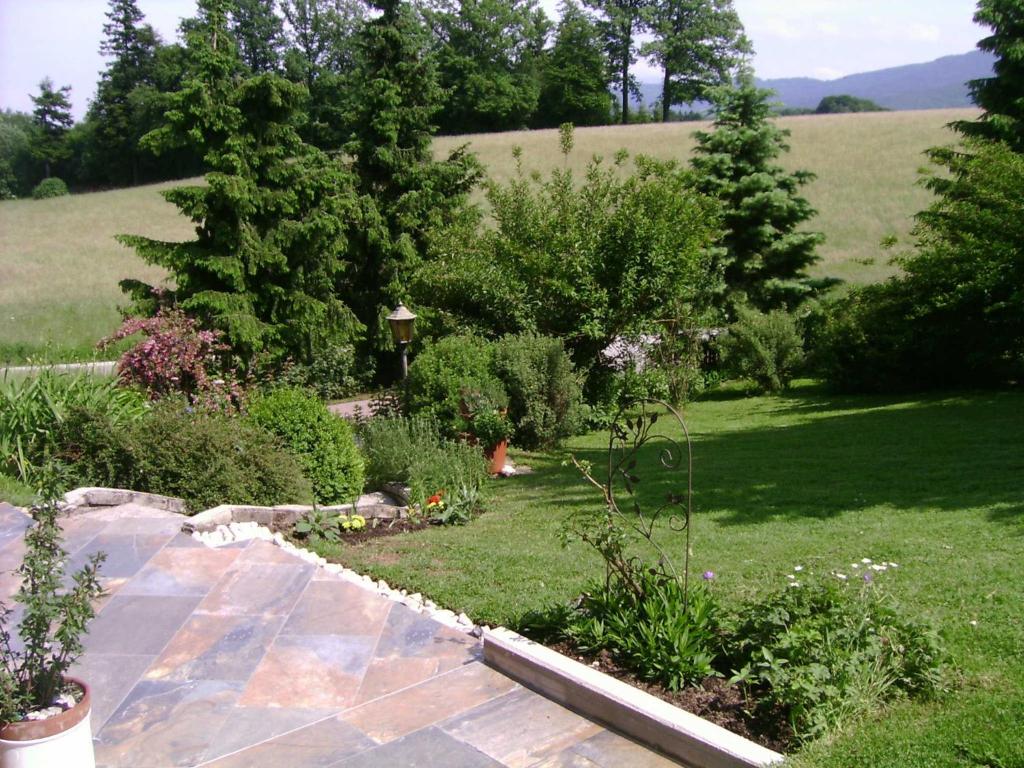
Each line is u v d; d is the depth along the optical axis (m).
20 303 25.72
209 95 12.13
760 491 7.19
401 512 7.11
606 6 54.09
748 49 53.59
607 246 12.85
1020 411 10.16
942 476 7.06
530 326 12.48
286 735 3.36
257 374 12.95
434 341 13.37
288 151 13.34
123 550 5.55
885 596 3.65
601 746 3.19
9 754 2.77
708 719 3.18
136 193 44.31
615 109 58.25
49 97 49.94
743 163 17.52
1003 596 4.18
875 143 38.56
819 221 30.17
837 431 10.18
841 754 2.81
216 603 4.73
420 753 3.18
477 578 5.11
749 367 14.76
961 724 2.94
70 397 7.93
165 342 9.53
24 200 44.88
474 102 51.31
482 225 16.47
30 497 6.68
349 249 16.52
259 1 48.03
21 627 3.03
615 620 3.73
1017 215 10.86
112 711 3.59
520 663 3.76
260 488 6.77
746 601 3.92
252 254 12.67
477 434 9.34
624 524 4.13
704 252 13.85
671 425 12.27
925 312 12.31
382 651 4.12
